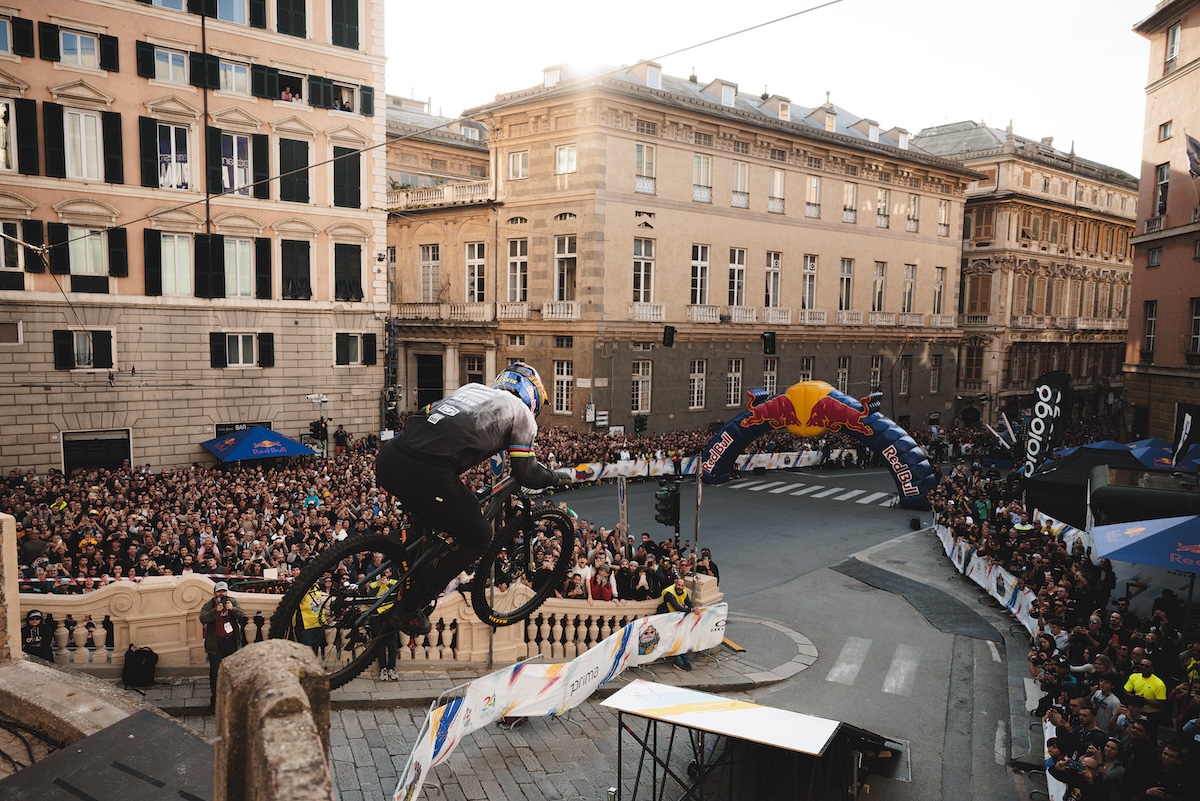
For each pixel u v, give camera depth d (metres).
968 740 14.27
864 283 53.22
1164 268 34.09
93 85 28.28
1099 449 24.47
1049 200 64.50
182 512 20.20
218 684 3.04
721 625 17.53
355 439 35.16
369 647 4.57
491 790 11.27
